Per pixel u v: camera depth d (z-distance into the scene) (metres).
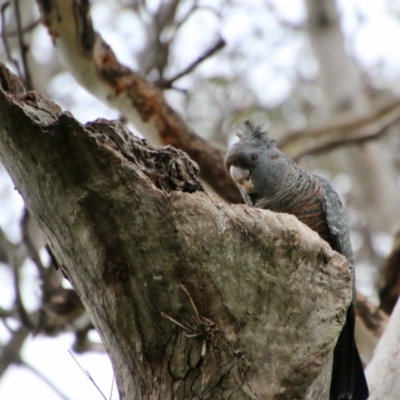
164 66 17.91
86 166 7.91
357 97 24.61
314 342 8.27
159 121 16.14
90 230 8.04
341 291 8.49
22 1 18.91
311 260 8.45
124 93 16.11
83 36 15.55
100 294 8.20
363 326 15.72
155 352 8.05
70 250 8.29
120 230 7.98
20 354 17.58
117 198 7.96
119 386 8.45
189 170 8.74
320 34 25.30
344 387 10.56
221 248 8.08
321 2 25.28
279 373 8.13
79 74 16.16
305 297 8.34
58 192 8.03
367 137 20.98
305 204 12.03
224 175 16.12
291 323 8.26
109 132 8.32
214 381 7.94
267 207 12.27
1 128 7.91
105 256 8.03
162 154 8.65
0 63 8.72
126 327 8.08
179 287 7.93
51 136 7.81
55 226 8.30
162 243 7.96
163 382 7.98
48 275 15.58
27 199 8.43
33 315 16.56
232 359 7.98
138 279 7.97
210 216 8.09
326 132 22.55
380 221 26.31
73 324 15.95
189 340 7.92
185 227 8.00
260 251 8.24
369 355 15.78
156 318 7.98
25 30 15.85
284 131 23.62
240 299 8.09
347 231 11.96
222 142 26.31
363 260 26.42
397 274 16.64
